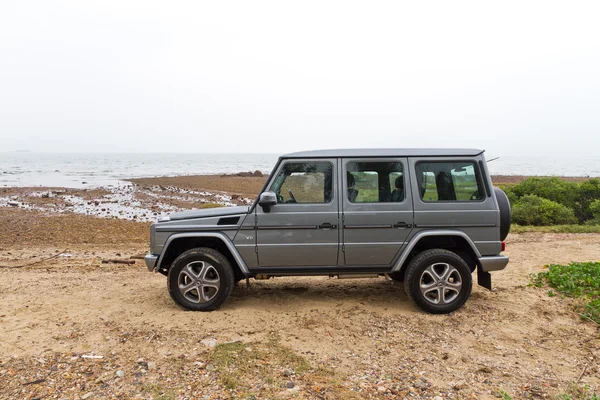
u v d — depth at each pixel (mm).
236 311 5262
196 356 4070
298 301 5715
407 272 5215
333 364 3963
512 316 5152
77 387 3514
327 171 5297
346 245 5211
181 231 5324
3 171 63719
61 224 15320
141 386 3533
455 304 5188
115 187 34688
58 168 77500
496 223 5199
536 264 8016
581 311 5281
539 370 3877
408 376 3754
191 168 82750
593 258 8547
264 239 5246
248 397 3383
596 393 3469
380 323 4934
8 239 12555
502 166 100000
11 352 4148
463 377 3748
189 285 5273
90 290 6418
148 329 4715
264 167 92188
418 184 5250
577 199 16469
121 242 12305
